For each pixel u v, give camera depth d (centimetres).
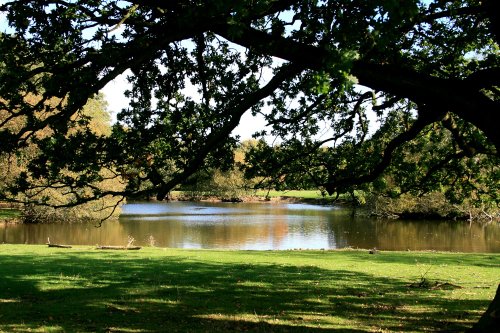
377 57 695
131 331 868
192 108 897
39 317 986
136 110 920
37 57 822
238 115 700
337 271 1734
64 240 3353
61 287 1345
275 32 657
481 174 1312
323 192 1162
